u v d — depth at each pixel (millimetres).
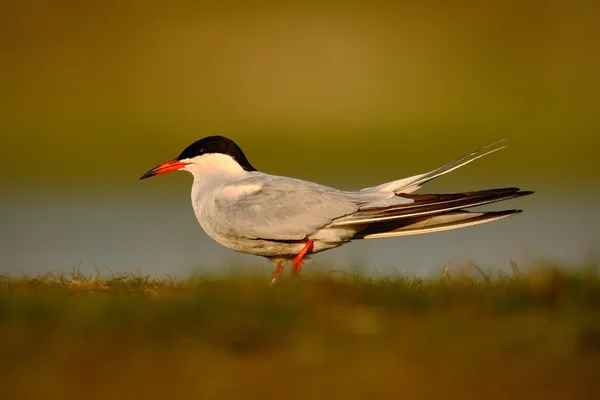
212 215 10250
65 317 7668
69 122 29734
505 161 27516
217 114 30500
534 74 32656
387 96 31438
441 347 7441
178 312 7703
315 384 7027
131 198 22953
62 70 32562
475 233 17328
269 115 30703
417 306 8203
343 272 9141
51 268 14586
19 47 33875
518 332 7625
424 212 9703
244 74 32750
